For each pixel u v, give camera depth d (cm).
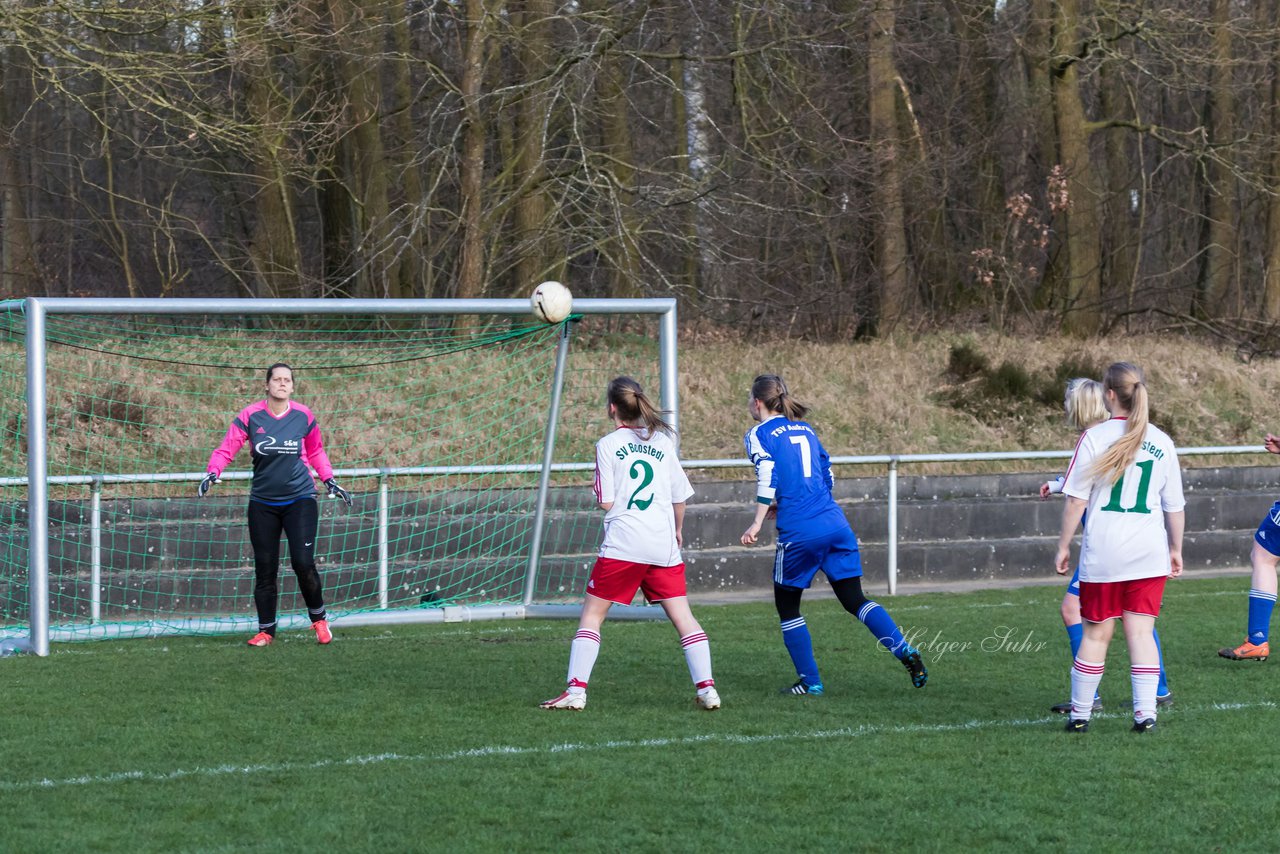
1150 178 8744
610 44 5825
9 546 3672
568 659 2888
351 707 2336
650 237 6438
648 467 2306
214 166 7144
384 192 6638
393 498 4166
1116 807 1695
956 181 8275
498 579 4094
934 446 5497
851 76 7206
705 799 1731
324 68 6538
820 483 2461
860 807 1697
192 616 3688
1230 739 2080
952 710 2322
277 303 3072
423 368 5166
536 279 6244
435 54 6819
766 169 6303
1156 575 2084
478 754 1975
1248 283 9175
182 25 5003
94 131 7019
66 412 4466
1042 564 4644
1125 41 7662
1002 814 1666
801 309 7219
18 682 2581
